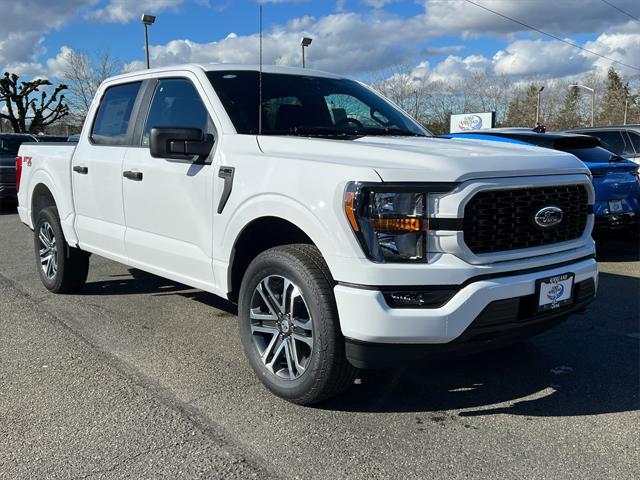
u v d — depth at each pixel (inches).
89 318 204.5
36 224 241.9
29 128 1505.9
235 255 150.2
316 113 173.5
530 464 113.7
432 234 117.6
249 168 142.1
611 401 141.5
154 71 189.2
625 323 201.3
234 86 168.4
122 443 121.1
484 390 147.6
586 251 142.4
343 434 125.1
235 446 120.1
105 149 198.4
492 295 119.3
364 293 116.7
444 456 116.6
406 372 158.2
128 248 187.6
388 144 139.3
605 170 298.8
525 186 125.8
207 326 196.4
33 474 110.1
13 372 157.4
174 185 165.3
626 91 2691.9
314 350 127.3
